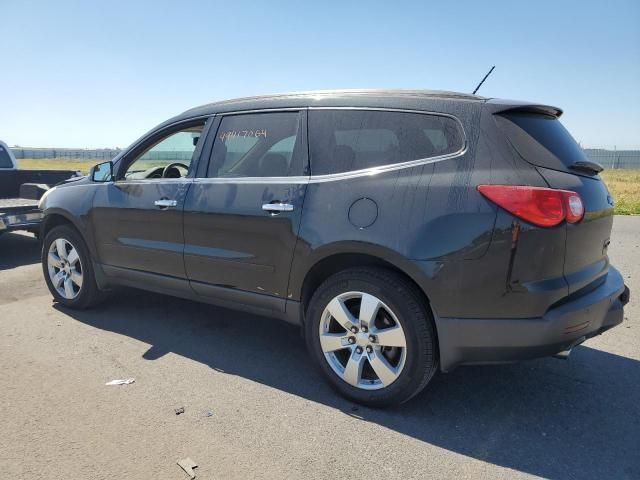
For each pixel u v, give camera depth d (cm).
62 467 254
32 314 484
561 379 359
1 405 312
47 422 294
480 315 277
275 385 345
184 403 318
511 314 272
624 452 273
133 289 568
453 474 253
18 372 358
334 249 313
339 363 330
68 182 505
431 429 294
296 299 341
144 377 353
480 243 272
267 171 359
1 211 666
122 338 425
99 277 466
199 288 394
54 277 499
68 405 313
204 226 378
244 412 309
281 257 340
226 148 386
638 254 761
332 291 320
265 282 353
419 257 284
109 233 445
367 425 297
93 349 401
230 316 484
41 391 330
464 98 304
